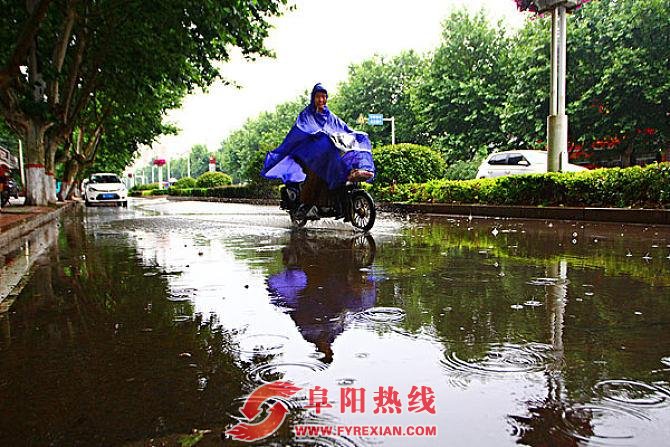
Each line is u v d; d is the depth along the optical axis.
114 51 14.93
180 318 2.76
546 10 10.82
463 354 2.11
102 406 1.67
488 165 15.41
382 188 15.45
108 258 5.21
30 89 13.68
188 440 1.44
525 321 2.60
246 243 6.46
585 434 1.43
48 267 4.68
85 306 3.09
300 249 5.77
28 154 15.10
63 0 13.64
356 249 5.70
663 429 1.46
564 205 10.16
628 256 4.88
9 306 3.13
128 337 2.43
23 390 1.81
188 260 4.99
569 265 4.40
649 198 8.63
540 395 1.70
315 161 7.46
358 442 1.41
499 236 6.98
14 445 1.43
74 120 16.86
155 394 1.75
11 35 13.81
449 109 27.42
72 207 21.05
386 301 3.10
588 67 20.62
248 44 14.22
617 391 1.73
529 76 22.19
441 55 28.56
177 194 38.69
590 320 2.61
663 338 2.30
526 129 23.11
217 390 1.78
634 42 19.45
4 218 9.17
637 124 19.89
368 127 40.31
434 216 11.95
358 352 2.15
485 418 1.54
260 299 3.21
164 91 21.25
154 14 13.23
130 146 29.06
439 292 3.35
